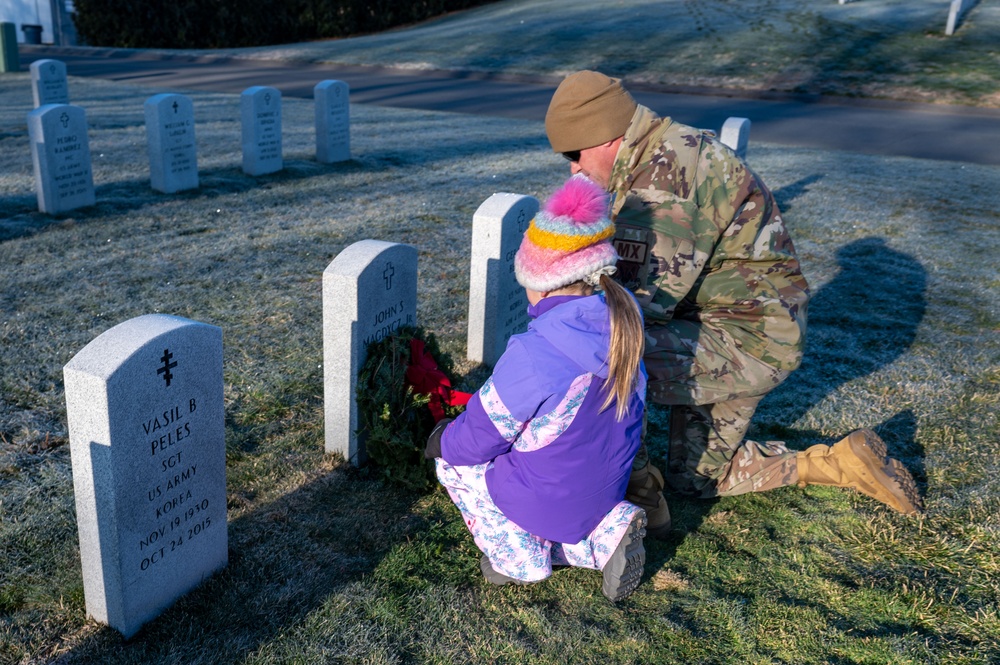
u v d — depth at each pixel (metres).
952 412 4.57
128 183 9.83
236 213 8.81
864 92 21.42
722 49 25.97
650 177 2.97
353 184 10.51
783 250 3.17
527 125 16.34
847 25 27.86
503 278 5.05
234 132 13.88
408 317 4.11
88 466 2.51
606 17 32.41
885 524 3.45
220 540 3.03
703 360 3.19
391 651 2.67
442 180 10.94
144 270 6.75
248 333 5.52
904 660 2.66
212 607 2.86
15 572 3.02
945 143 15.41
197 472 2.84
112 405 2.42
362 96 20.42
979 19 27.56
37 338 5.26
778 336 3.19
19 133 12.95
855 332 5.91
